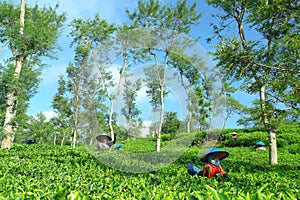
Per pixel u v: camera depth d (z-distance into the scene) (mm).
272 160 12453
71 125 33812
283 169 10172
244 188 5055
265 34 10961
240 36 13281
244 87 9664
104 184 4734
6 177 5074
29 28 17750
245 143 22781
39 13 20672
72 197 2693
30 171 6008
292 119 9523
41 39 17891
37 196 3354
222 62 8633
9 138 17469
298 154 17234
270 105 9336
